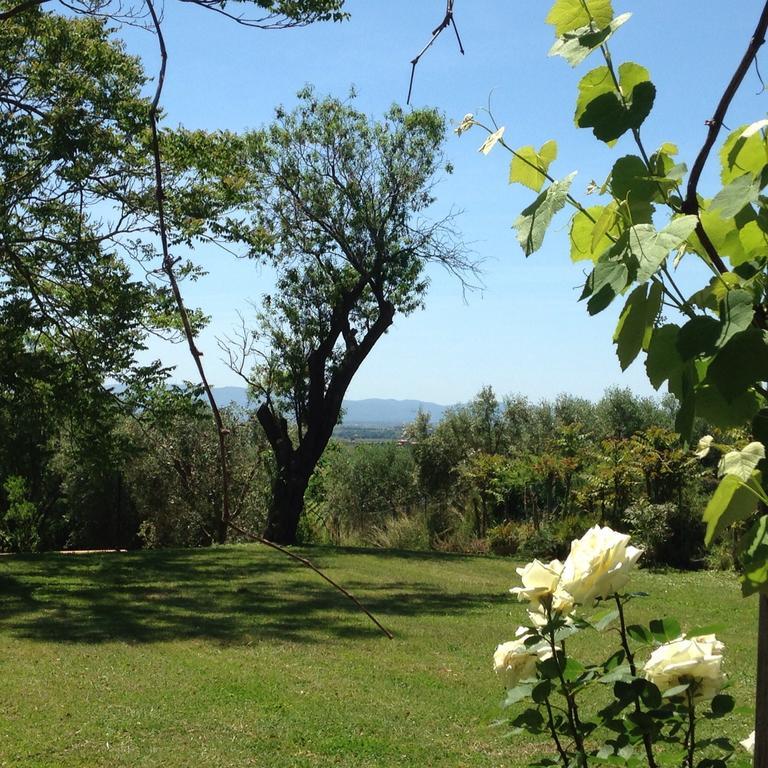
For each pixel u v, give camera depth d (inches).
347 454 979.9
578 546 72.8
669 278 50.4
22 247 500.7
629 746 76.5
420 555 635.5
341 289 778.8
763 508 55.7
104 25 505.0
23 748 205.9
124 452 538.6
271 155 773.9
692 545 571.5
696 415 49.1
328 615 385.1
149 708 238.4
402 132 776.9
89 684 262.7
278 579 505.0
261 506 872.3
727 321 46.1
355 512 948.6
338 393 768.9
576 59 54.7
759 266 51.7
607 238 55.9
